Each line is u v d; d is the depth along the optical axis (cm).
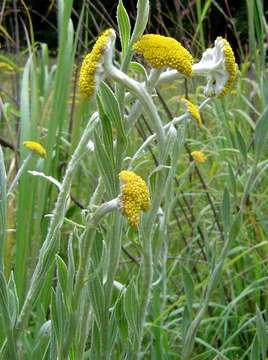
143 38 29
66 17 58
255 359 44
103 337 34
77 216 71
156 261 40
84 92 29
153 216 31
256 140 43
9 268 56
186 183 80
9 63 82
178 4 84
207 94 32
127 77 29
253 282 61
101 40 28
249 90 90
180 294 67
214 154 76
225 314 63
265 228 62
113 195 31
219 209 72
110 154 31
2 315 33
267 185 74
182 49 29
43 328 38
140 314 34
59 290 33
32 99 59
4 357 34
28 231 53
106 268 34
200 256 72
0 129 79
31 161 55
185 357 43
